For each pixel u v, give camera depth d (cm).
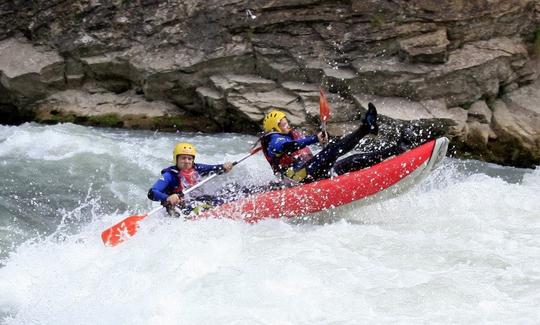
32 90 1972
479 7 1770
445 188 1328
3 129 1830
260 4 1867
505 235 1072
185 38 1925
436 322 780
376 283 886
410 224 1142
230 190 1252
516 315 793
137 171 1518
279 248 1016
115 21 1961
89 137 1708
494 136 1730
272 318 800
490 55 1758
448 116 1711
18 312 897
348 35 1828
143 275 934
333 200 1180
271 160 1249
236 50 1886
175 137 1836
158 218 1174
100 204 1351
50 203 1341
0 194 1359
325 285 878
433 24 1775
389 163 1185
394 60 1794
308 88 1817
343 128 1755
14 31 2033
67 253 1076
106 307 860
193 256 983
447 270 930
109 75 1994
